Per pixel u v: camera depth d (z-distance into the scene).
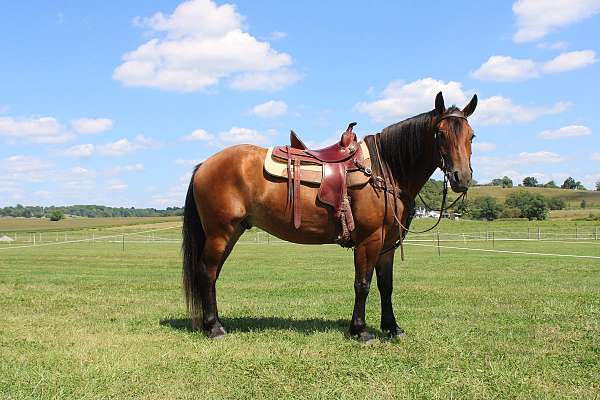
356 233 7.01
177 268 20.86
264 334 7.49
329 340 7.12
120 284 14.45
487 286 13.56
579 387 5.25
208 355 6.36
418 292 12.30
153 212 164.38
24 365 5.89
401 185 7.11
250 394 5.05
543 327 7.98
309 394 5.04
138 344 6.91
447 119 6.62
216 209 7.30
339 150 7.16
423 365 5.96
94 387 5.20
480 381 5.40
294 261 24.39
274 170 7.09
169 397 4.96
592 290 12.59
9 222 100.31
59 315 9.16
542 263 21.59
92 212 161.25
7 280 15.41
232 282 15.23
